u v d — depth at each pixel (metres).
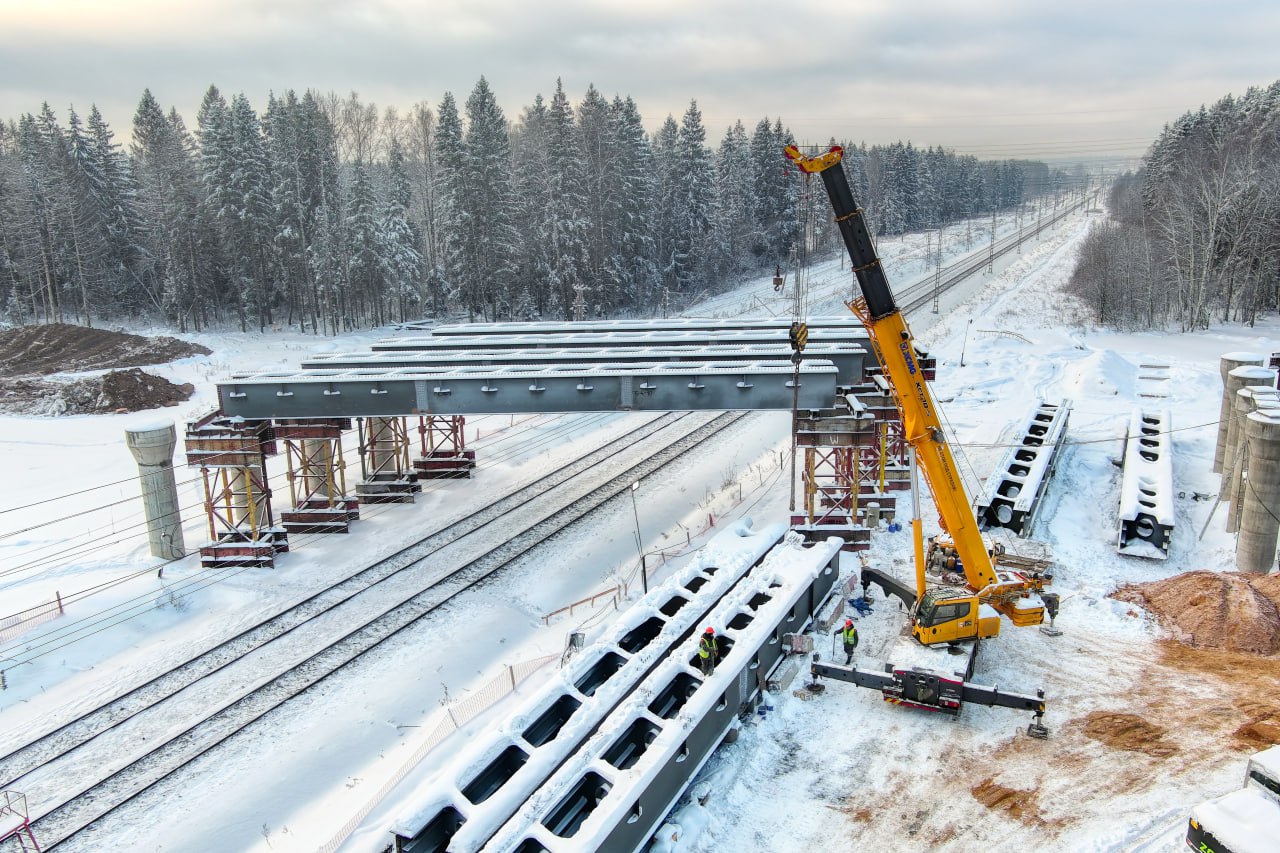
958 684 16.84
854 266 17.45
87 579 26.30
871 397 26.91
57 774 17.28
